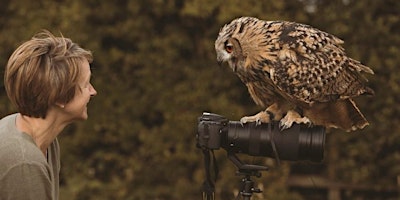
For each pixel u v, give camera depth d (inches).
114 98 605.0
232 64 274.5
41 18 585.0
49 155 213.5
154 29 601.9
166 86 595.5
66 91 193.9
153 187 600.7
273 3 537.3
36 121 198.8
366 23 561.3
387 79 566.9
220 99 571.2
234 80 580.7
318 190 606.9
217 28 579.2
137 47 613.0
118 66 612.1
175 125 586.2
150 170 601.6
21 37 587.5
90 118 606.5
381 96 569.3
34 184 187.2
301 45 268.7
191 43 600.1
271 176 571.8
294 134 230.4
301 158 233.0
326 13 560.4
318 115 286.4
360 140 576.7
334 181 591.5
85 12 580.1
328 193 598.2
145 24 595.8
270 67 266.2
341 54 282.0
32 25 582.2
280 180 571.2
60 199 582.2
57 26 581.9
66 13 574.2
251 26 268.1
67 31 576.4
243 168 231.1
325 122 289.9
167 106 590.2
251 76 275.6
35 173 187.6
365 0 561.9
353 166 578.9
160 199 596.4
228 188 570.3
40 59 192.1
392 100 566.9
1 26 619.2
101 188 591.5
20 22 596.4
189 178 601.9
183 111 585.9
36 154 190.1
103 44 613.6
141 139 592.4
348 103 286.5
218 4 533.6
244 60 270.5
